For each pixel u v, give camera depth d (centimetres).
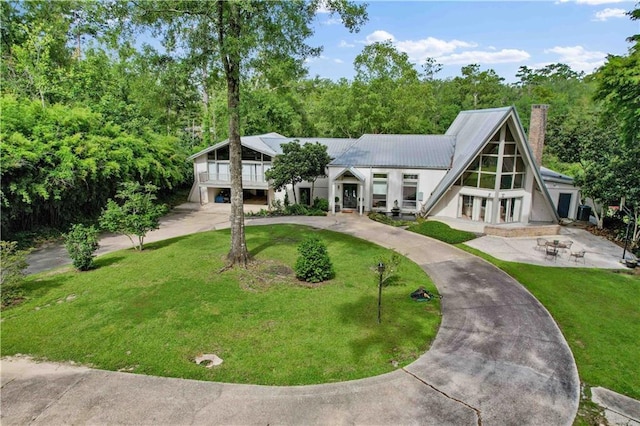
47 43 2823
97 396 792
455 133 2944
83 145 2184
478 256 1766
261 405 769
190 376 859
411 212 2664
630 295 1341
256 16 1291
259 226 2338
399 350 968
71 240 1505
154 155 2797
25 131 2025
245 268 1516
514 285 1417
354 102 4244
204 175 3155
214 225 2461
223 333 1036
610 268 1617
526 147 2184
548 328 1096
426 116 5250
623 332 1088
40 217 2081
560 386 841
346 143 3191
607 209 2214
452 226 2298
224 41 1266
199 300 1232
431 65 6606
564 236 2131
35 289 1320
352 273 1509
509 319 1146
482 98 6712
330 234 2136
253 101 1491
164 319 1108
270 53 1362
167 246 1878
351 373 872
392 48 4212
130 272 1480
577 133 2998
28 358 925
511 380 855
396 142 2933
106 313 1144
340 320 1115
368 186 2705
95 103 2802
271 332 1043
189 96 1528
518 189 2350
